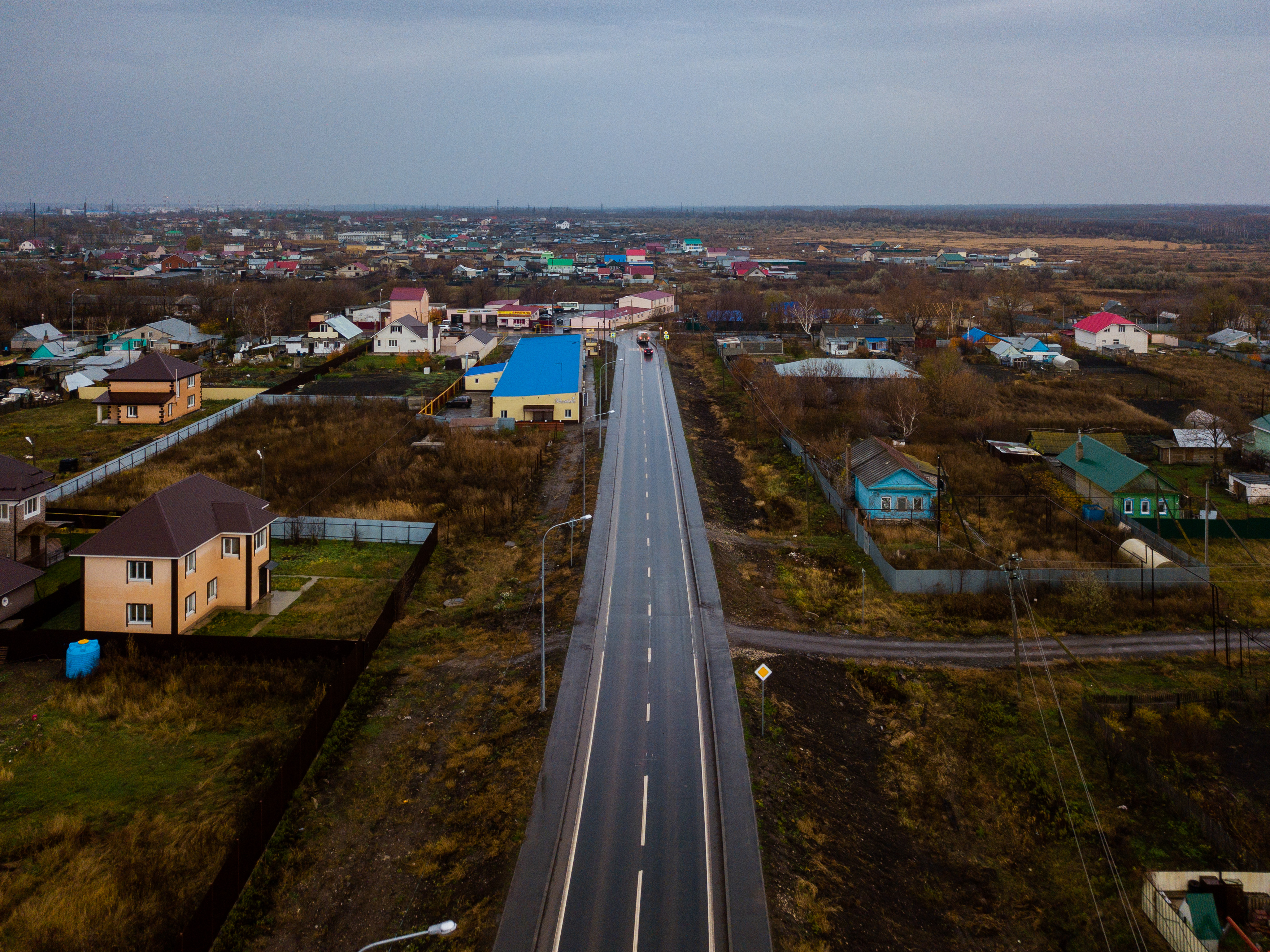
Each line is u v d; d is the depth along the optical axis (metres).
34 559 60.41
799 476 84.69
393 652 50.75
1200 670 51.28
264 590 57.00
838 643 53.62
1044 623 56.88
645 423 100.31
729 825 35.03
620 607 55.25
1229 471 84.62
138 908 31.02
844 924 31.25
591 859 33.12
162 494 52.19
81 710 43.19
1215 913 32.19
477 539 68.56
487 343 143.00
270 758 39.62
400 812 37.28
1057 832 38.56
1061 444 89.88
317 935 30.77
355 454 86.25
